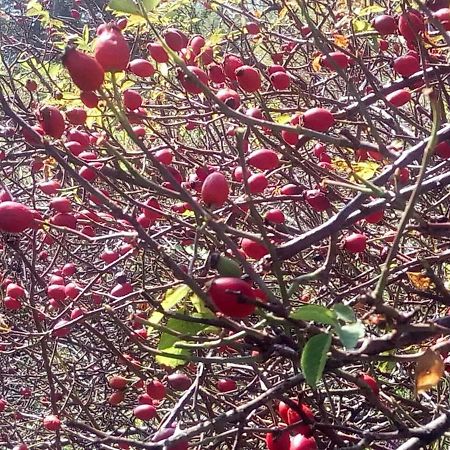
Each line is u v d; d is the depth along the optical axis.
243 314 0.39
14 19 1.40
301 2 0.48
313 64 0.66
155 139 0.81
